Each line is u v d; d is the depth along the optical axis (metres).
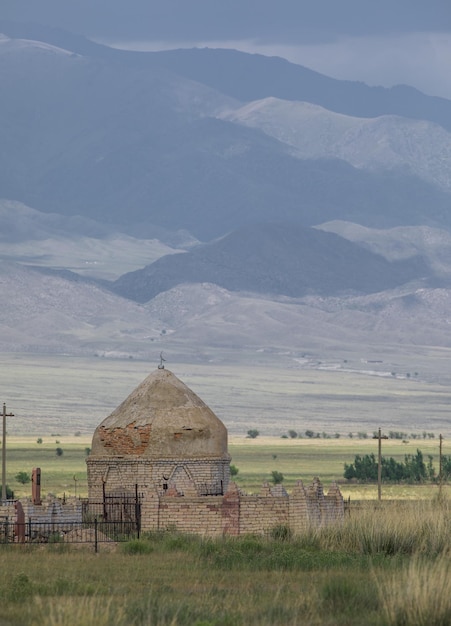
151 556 129.50
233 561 123.56
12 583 104.12
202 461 175.88
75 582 105.06
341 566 120.38
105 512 165.62
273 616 88.31
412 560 110.62
